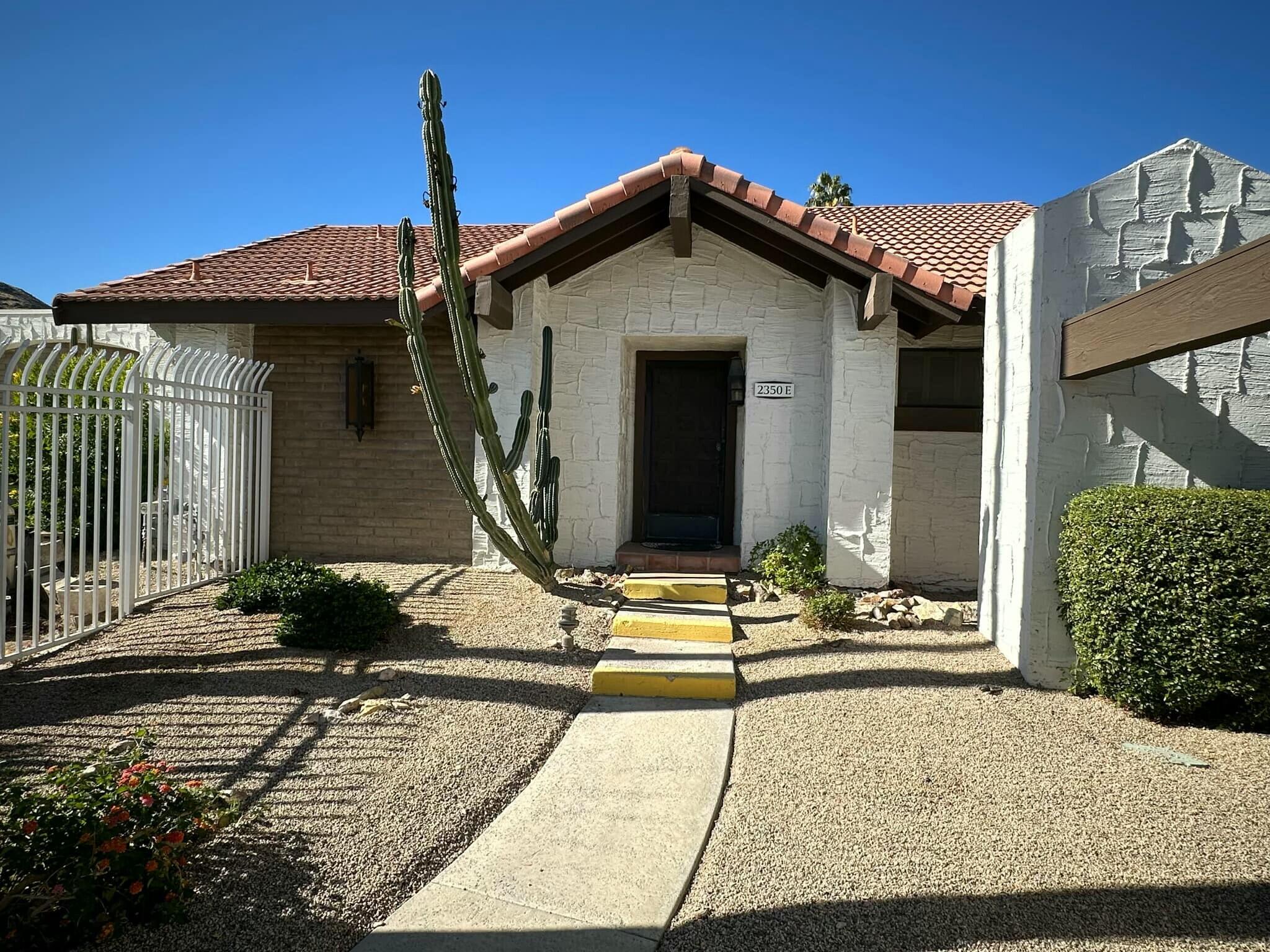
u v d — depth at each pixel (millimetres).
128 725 4516
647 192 7496
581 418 8891
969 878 3152
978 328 8781
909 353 8961
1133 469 5332
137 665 5504
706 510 9914
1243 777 3963
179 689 5074
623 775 4156
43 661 5582
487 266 7613
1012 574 5781
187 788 3156
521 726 4719
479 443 8695
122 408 6609
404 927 2881
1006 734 4504
